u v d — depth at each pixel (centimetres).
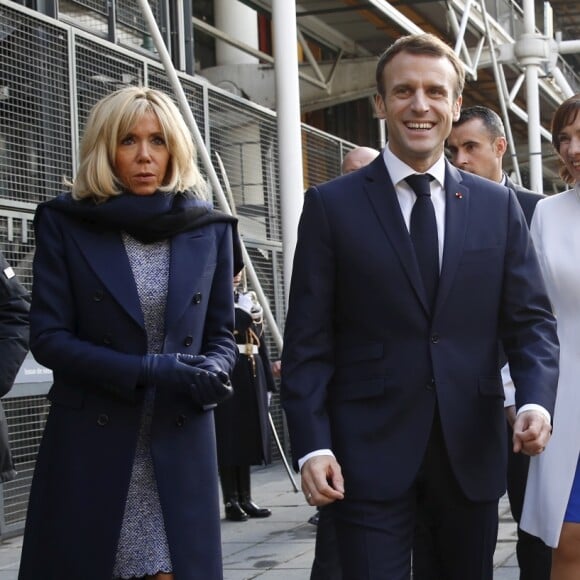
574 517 633
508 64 2719
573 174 657
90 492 545
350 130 2984
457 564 552
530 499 645
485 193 558
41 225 570
